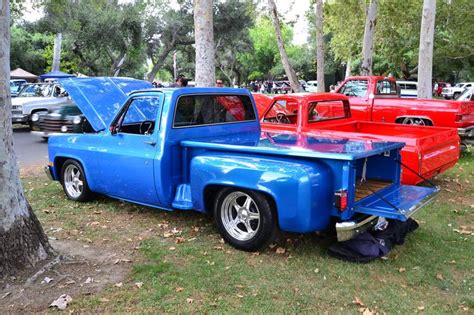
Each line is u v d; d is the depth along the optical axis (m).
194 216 6.04
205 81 9.65
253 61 65.62
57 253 4.51
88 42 31.16
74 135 6.54
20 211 4.14
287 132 7.10
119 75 40.34
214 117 5.80
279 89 53.09
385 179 5.29
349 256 4.55
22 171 9.37
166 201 5.32
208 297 3.85
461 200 7.05
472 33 26.28
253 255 4.72
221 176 4.73
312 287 4.03
